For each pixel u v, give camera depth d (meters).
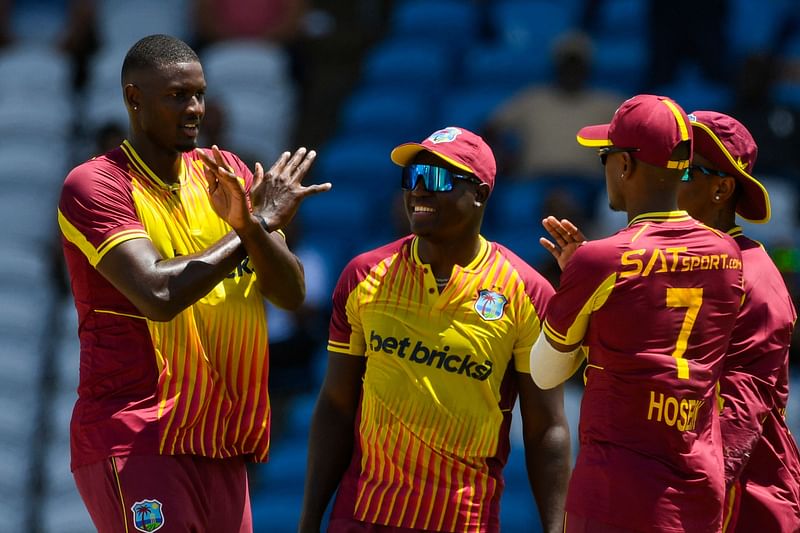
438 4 49.72
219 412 17.73
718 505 16.16
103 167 17.52
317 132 47.56
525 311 18.00
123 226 17.12
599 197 40.12
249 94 46.72
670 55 42.66
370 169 44.72
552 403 18.28
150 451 17.22
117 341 17.41
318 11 51.47
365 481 18.00
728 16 43.34
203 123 36.19
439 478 17.69
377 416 17.84
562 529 18.08
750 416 16.86
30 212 45.22
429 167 17.69
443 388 17.67
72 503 37.97
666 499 15.81
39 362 40.19
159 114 17.41
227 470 18.05
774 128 39.66
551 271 29.86
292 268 17.62
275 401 36.12
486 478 17.92
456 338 17.72
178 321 17.47
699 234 16.34
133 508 17.09
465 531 17.66
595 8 47.91
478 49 48.03
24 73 48.25
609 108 41.25
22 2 52.03
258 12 48.75
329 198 43.88
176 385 17.42
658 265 16.03
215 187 16.84
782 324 17.38
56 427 38.91
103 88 47.38
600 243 16.22
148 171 17.73
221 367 17.77
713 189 17.81
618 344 16.08
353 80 49.25
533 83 45.78
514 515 32.97
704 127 17.53
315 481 18.45
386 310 17.95
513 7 48.59
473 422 17.72
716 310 16.28
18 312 40.75
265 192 17.52
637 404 16.00
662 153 16.12
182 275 16.66
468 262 18.08
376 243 42.03
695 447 16.09
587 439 16.44
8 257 42.41
